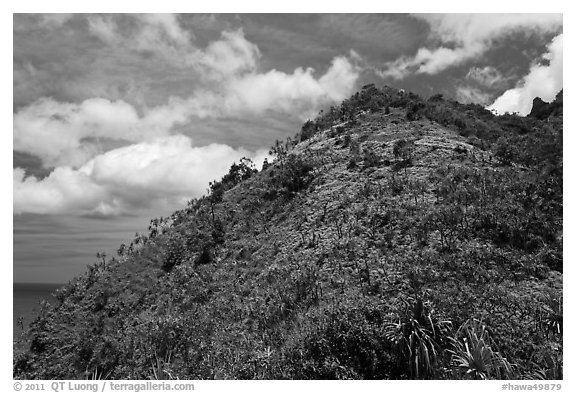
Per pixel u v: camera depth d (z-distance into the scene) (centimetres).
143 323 2120
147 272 2669
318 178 2531
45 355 2159
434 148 2427
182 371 1567
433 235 1727
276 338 1503
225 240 2569
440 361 1174
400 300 1363
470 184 1986
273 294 1766
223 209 2905
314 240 1997
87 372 1844
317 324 1385
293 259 1947
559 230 1681
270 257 2109
